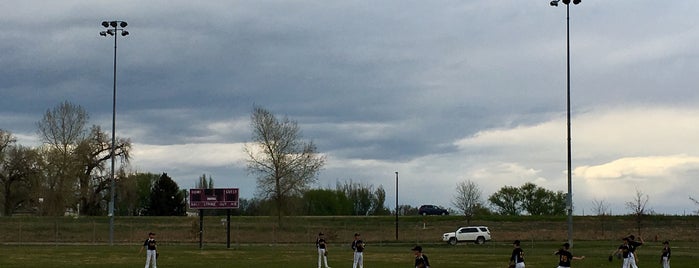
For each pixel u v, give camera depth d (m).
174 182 134.88
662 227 94.00
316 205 138.12
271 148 94.75
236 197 64.31
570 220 56.38
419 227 97.25
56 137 102.94
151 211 132.75
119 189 106.81
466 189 151.12
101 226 91.88
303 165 96.06
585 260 47.06
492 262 46.12
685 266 42.59
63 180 101.25
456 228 96.44
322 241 40.66
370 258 50.28
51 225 91.00
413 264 44.31
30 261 46.12
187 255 53.09
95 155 106.50
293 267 41.88
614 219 98.31
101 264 43.69
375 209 146.25
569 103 56.44
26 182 105.25
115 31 67.00
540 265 43.09
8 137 105.50
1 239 83.12
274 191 94.38
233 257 51.09
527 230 94.69
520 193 129.50
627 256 34.12
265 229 92.69
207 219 99.19
